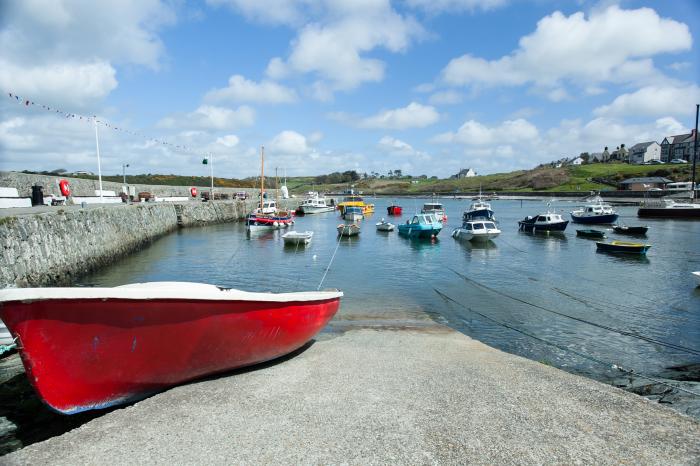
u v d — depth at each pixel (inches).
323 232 1795.0
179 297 222.2
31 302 191.0
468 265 964.6
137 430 194.4
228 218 2332.7
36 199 979.3
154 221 1499.8
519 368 301.7
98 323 208.4
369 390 246.7
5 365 312.2
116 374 222.7
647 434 203.5
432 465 172.6
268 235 1624.0
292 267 936.9
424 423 207.0
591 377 354.0
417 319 514.9
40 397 208.7
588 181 4884.4
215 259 1047.6
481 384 262.7
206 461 170.7
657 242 1316.4
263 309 259.6
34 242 623.5
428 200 5418.3
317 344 361.1
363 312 550.6
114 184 1919.3
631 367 380.5
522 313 555.5
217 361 255.6
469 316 540.4
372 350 340.8
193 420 204.4
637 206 3127.5
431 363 306.0
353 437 191.6
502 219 2420.0
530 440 194.2
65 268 718.5
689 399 309.9
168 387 246.1
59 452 176.4
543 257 1079.6
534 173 5930.1
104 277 816.9
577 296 653.9
